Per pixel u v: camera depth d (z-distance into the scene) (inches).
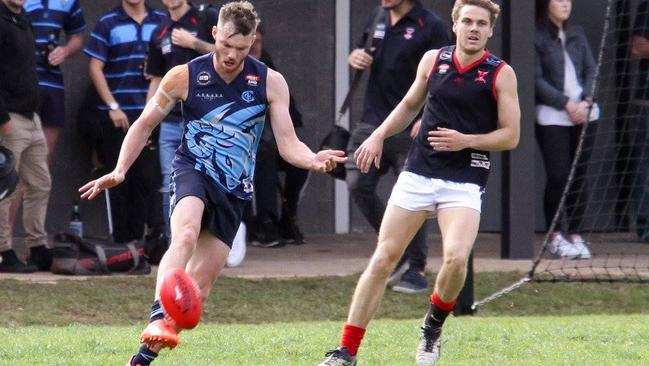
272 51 1732.3
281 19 1736.0
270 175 1572.3
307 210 1744.6
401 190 816.3
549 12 1537.9
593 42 1733.5
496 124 819.4
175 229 726.5
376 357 875.4
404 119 844.0
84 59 1644.9
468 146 795.4
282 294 1300.4
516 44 1475.1
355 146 1285.7
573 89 1534.2
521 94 1475.1
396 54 1267.2
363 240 1692.9
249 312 1243.8
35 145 1341.0
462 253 789.9
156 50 1334.9
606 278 1357.0
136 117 1496.1
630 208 1649.9
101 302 1234.0
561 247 1502.2
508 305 1305.4
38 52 1457.9
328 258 1513.3
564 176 1524.4
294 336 983.6
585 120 1446.9
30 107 1322.6
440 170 807.7
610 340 973.8
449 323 1117.7
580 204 1540.4
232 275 1359.5
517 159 1477.6
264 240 1600.6
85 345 903.7
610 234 1674.5
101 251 1328.7
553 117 1520.7
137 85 1497.3
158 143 1472.7
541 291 1346.0
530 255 1485.0
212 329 1056.8
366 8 1752.0
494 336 993.5
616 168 1672.0
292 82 1738.4
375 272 802.8
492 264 1449.3
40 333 1006.4
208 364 828.0
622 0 1651.1
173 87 759.7
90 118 1535.4
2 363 812.6
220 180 757.9
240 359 854.5
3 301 1208.8
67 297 1235.2
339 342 873.5
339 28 1742.1
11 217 1378.0
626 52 1664.6
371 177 1291.8
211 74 759.1
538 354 892.6
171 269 666.2
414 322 1132.5
